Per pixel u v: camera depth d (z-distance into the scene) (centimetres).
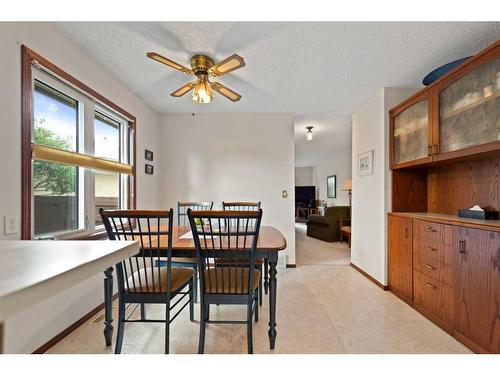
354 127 364
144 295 155
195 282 240
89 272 60
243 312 222
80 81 205
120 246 77
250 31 180
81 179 218
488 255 150
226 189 378
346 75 248
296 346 170
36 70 169
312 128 453
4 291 43
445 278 187
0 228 141
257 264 225
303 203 964
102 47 203
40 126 179
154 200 364
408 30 176
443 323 189
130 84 275
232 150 378
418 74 244
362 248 328
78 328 193
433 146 208
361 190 333
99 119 258
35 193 175
